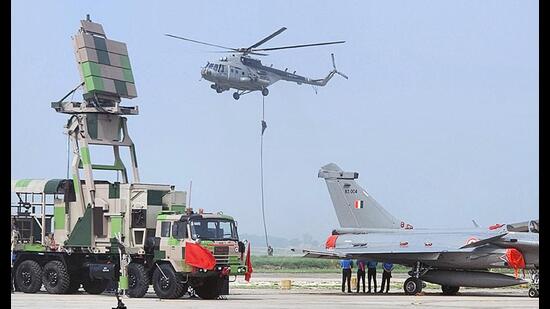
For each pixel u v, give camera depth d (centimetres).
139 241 4169
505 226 4919
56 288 4312
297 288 5772
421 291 4969
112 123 4525
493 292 5462
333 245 5281
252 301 3912
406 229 5247
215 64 11869
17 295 4203
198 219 3966
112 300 3831
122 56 4631
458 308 3462
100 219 4266
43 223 4438
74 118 4434
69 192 4419
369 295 4778
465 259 4881
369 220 5391
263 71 12231
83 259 4397
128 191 4178
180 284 3978
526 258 4816
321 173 5531
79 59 4484
